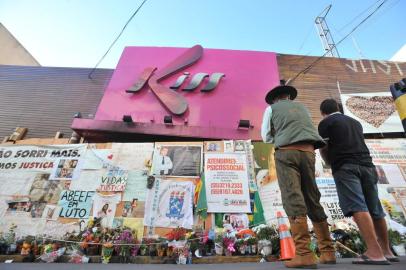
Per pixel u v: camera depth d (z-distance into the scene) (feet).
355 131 8.19
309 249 6.01
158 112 27.30
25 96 31.32
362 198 7.20
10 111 30.07
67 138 27.73
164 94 28.04
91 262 14.26
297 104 7.76
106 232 16.83
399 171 22.21
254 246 14.60
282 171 6.82
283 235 9.90
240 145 22.30
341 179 7.58
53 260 14.46
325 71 32.89
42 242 16.30
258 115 26.96
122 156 22.20
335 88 31.32
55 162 22.31
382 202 20.58
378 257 6.49
